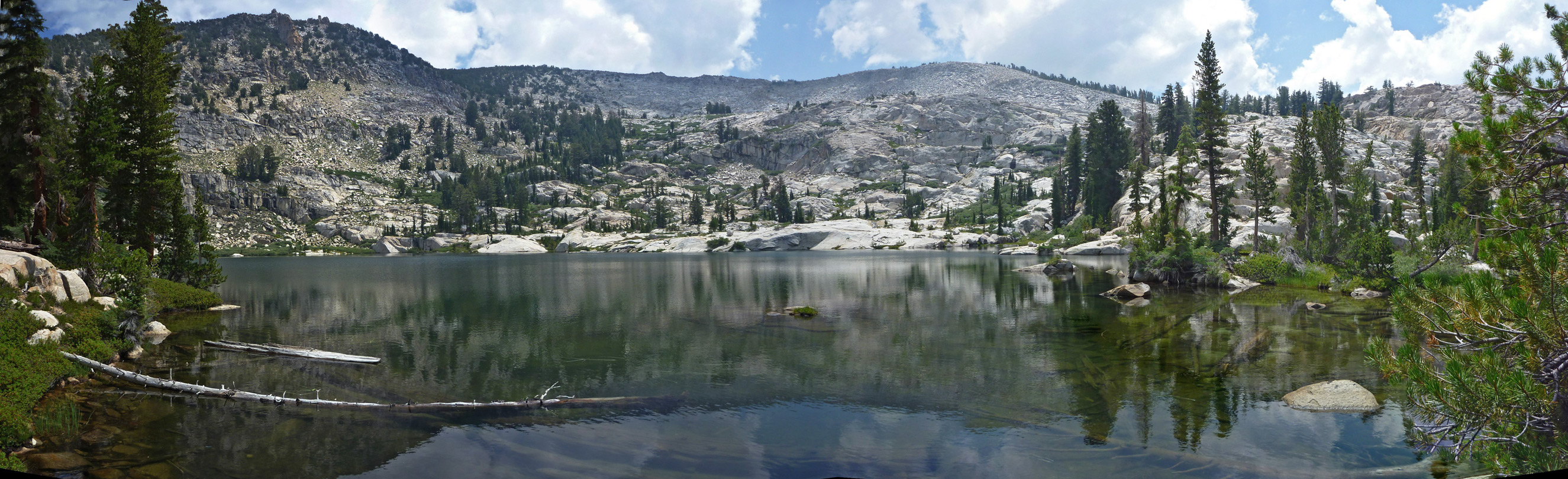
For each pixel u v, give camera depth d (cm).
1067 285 4947
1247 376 1803
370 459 1234
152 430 1407
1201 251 4803
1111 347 2316
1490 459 862
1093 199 12838
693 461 1223
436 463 1214
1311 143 7069
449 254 17838
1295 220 6444
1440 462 1123
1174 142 15075
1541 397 789
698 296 4594
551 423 1472
